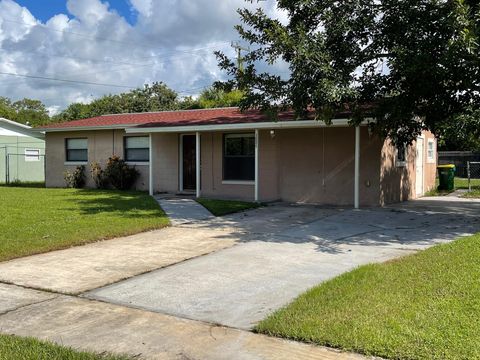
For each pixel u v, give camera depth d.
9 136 27.48
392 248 7.89
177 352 3.99
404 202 14.83
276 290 5.66
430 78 9.65
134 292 5.67
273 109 11.11
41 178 29.22
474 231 9.31
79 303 5.29
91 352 3.94
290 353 3.93
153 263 7.07
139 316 4.87
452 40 8.59
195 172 17.64
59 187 21.05
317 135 14.57
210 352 3.98
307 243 8.40
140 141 19.00
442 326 4.21
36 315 4.92
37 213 11.76
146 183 18.88
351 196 14.10
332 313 4.63
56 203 13.93
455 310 4.60
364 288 5.40
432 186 19.78
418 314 4.51
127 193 17.34
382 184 13.71
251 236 9.16
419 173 17.41
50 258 7.42
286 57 10.17
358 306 4.80
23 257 7.49
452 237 8.73
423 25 9.70
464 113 10.43
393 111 10.34
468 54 8.54
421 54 9.30
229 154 16.45
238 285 5.89
